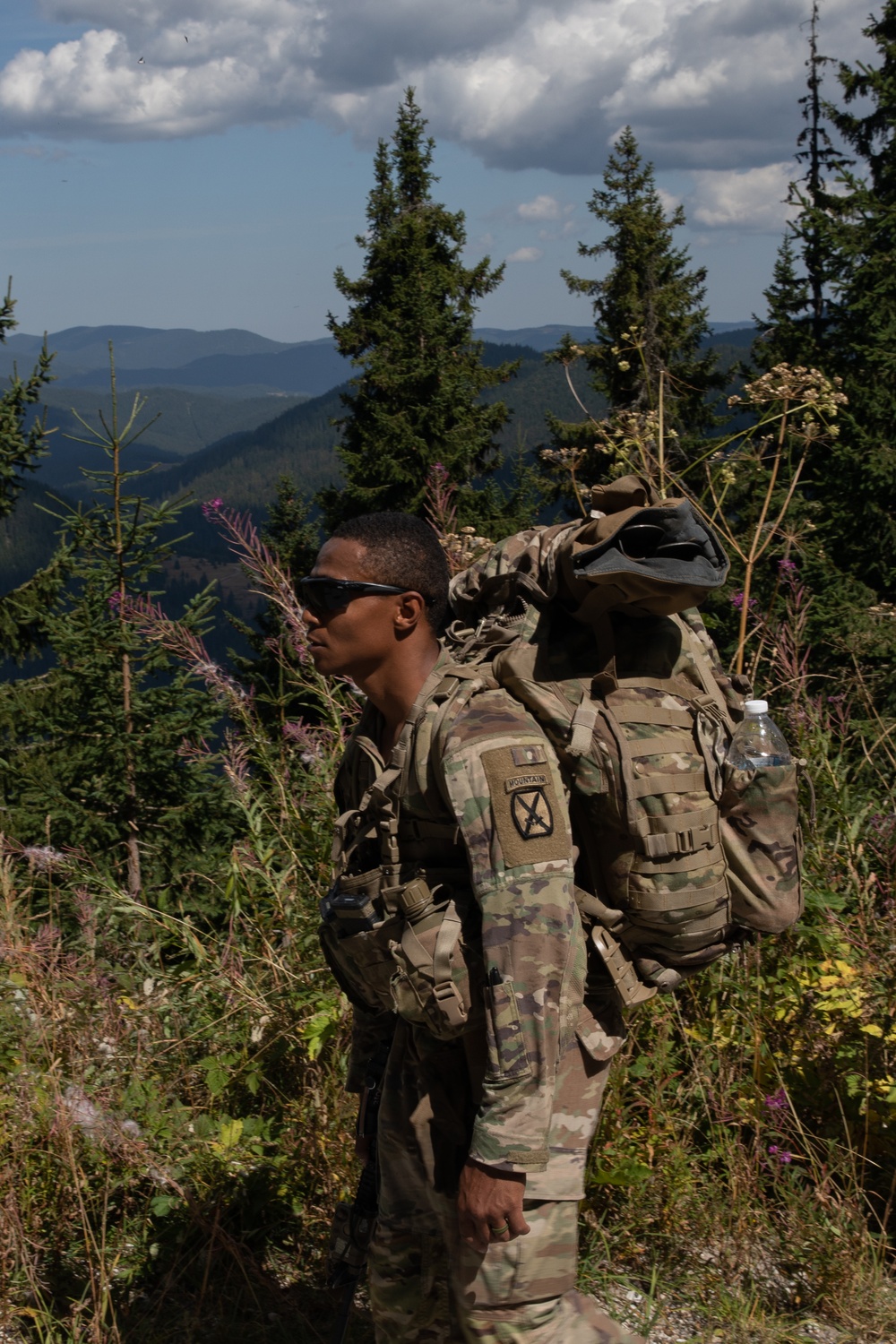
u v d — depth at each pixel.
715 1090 3.11
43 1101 2.88
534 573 2.20
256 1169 3.02
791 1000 3.20
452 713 2.01
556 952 1.87
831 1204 2.85
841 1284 2.71
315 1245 2.93
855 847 3.53
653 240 23.61
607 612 2.10
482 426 24.86
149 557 6.36
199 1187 2.90
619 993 2.09
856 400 13.47
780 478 9.18
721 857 2.09
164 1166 2.91
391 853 2.08
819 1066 3.18
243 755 3.76
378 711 2.38
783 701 4.09
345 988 2.34
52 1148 2.83
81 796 6.13
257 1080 3.12
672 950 2.12
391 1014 2.34
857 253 15.80
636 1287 2.81
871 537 12.95
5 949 3.29
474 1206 1.86
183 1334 2.64
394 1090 2.16
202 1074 3.29
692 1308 2.75
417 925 1.99
